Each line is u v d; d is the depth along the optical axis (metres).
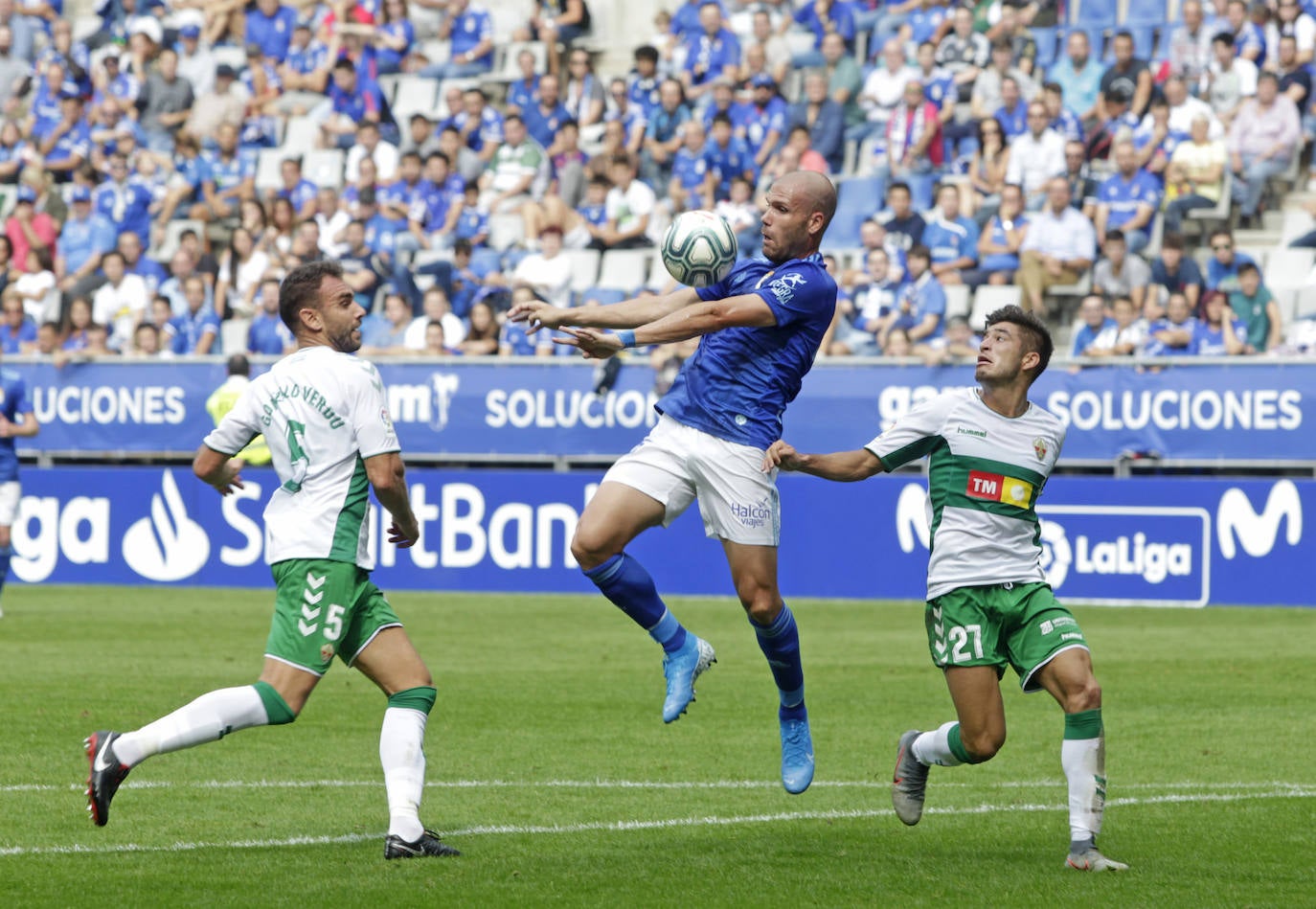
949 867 14.68
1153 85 50.41
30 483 47.72
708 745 21.97
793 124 53.06
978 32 53.41
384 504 15.03
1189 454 40.31
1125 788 18.91
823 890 13.65
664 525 17.14
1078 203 48.25
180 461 47.69
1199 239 49.09
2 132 61.28
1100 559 41.06
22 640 34.00
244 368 42.38
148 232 56.75
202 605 41.44
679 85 54.50
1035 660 14.85
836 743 22.17
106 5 63.41
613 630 36.44
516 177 54.50
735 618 39.09
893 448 15.34
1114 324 44.50
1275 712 24.89
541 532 44.50
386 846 14.87
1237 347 43.44
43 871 14.32
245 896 13.33
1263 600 39.84
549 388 44.16
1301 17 50.53
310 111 59.56
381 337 49.59
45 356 47.38
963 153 51.62
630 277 51.19
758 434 16.73
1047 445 15.12
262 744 21.88
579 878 14.06
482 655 32.09
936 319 45.97
